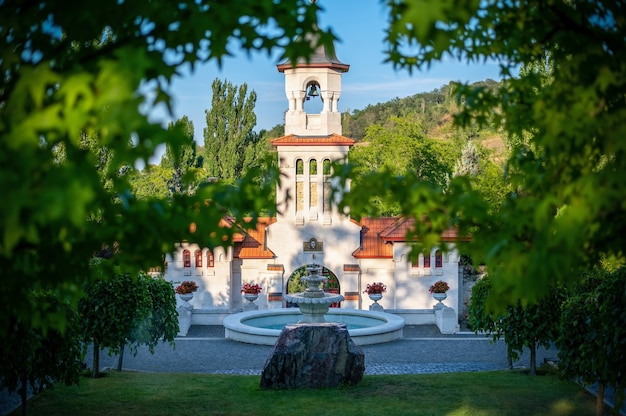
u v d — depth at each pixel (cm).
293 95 4000
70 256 629
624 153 559
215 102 6862
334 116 4000
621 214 590
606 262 2242
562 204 660
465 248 693
